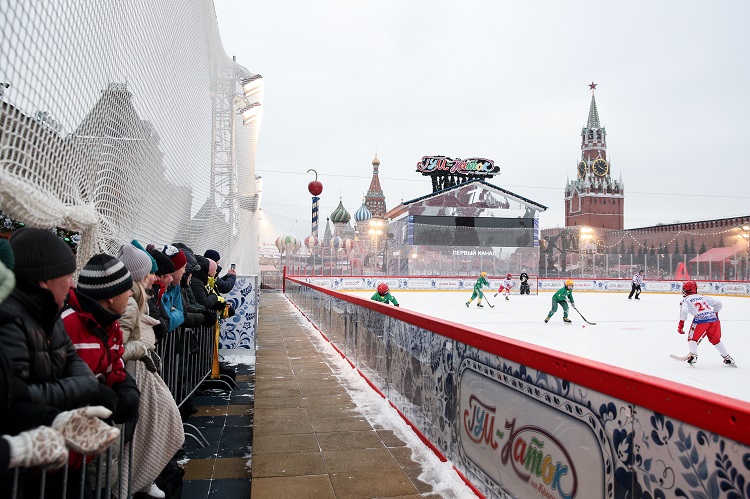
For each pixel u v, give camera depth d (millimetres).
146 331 2680
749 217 40219
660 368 7574
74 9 2066
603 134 95438
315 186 31781
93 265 2064
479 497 2895
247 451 3867
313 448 3752
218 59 7645
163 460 2574
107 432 1380
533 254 33156
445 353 3537
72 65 2076
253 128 12297
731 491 1332
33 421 1280
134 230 3277
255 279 7875
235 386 5875
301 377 6316
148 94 3330
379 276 29609
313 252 30016
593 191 92438
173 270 3326
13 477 1333
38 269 1508
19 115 1653
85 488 1967
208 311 4820
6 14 1510
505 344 2645
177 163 4410
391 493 2980
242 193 11156
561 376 2158
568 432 2105
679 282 31594
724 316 16594
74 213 2143
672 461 1552
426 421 3893
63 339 1673
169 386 3887
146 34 3242
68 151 2107
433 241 34500
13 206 1672
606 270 34844
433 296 26156
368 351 6102
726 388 6172
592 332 12016
